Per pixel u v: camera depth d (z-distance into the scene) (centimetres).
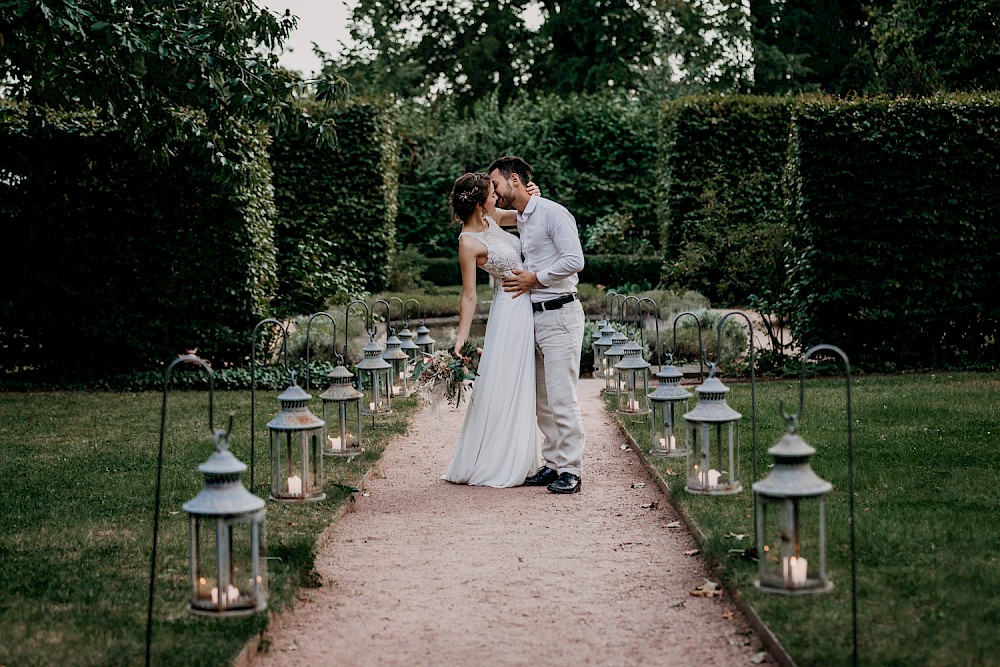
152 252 1175
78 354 1190
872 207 1167
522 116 2477
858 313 1180
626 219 2178
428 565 513
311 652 400
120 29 844
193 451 771
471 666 387
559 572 500
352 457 733
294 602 447
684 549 530
